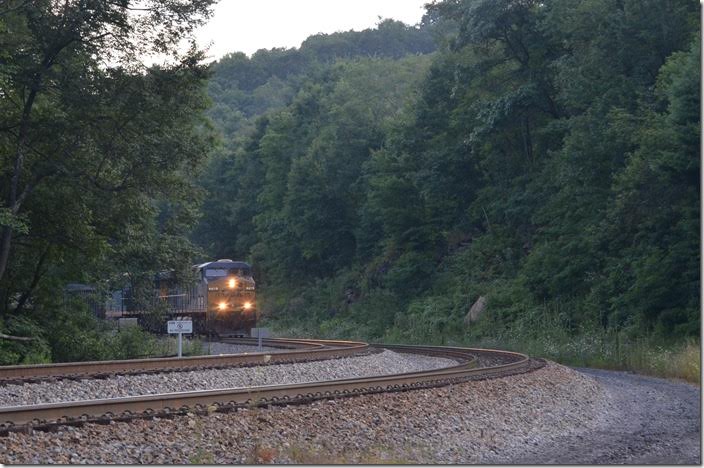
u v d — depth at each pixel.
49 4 29.25
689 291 35.94
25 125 29.44
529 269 48.28
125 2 29.75
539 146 56.25
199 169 32.62
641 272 37.38
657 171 36.47
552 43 53.03
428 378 21.00
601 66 44.91
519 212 53.56
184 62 30.64
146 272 35.09
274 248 81.62
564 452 13.88
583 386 23.56
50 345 32.06
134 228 33.25
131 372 20.41
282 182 83.06
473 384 19.83
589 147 44.25
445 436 14.78
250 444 12.59
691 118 36.03
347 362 27.28
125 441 11.78
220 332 47.97
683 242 36.50
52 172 29.80
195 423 12.90
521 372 23.64
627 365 34.25
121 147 30.41
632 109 43.41
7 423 11.80
